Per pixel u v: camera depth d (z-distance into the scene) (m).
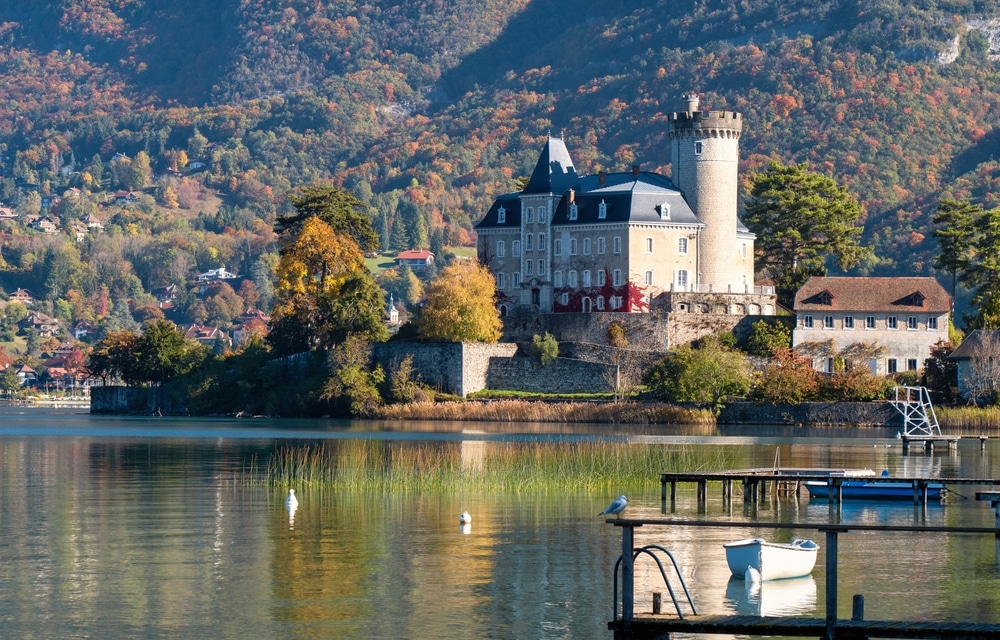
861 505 198.50
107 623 129.50
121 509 188.62
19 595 138.88
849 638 109.50
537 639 125.12
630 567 113.31
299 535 168.75
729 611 133.88
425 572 148.75
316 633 126.69
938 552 161.75
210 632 126.94
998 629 107.44
